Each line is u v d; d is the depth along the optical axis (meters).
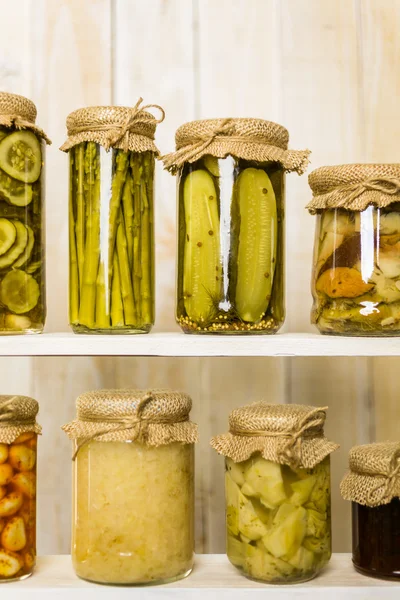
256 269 0.85
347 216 0.84
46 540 1.08
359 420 1.10
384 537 0.85
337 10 1.12
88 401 0.83
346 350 0.81
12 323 0.84
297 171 0.89
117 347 0.81
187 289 0.86
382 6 1.12
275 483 0.82
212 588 0.82
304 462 0.81
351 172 0.84
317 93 1.11
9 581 0.84
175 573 0.84
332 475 1.10
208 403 1.09
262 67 1.11
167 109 1.10
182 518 0.84
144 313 0.88
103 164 0.86
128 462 0.82
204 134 0.85
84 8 1.10
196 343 0.81
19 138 0.85
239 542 0.85
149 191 0.89
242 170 0.85
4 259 0.84
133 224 0.87
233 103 1.10
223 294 0.84
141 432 0.81
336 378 1.10
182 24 1.11
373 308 0.83
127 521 0.82
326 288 0.85
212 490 1.09
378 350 0.81
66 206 1.09
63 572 0.88
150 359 1.09
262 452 0.81
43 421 1.09
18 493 0.84
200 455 1.09
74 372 1.09
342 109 1.11
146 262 0.88
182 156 0.86
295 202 1.10
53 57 1.10
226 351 0.81
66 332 0.98
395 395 1.10
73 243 0.88
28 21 1.10
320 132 1.11
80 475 0.84
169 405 0.83
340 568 0.89
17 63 1.10
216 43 1.11
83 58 1.10
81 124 0.87
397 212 0.84
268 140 0.86
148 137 0.89
